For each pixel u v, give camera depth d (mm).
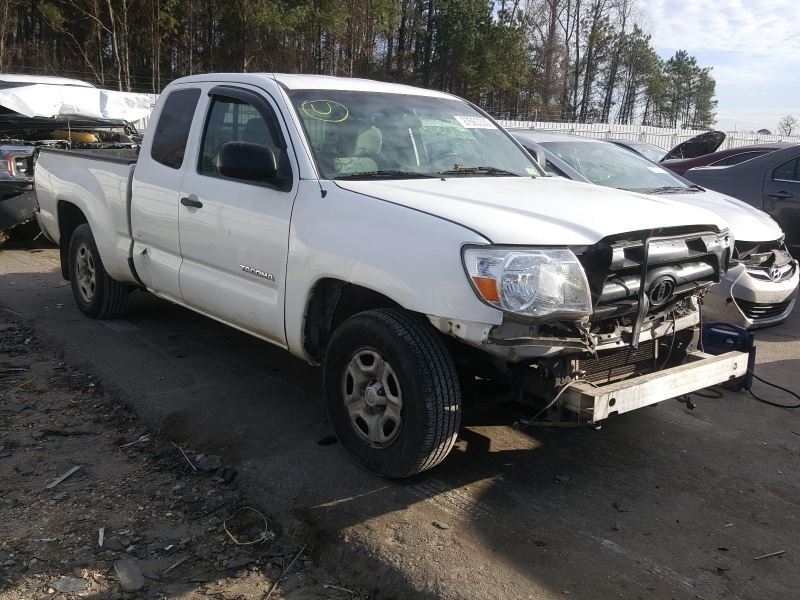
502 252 3164
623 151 8203
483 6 45250
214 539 3340
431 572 3047
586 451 4258
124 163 5555
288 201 4035
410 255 3375
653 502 3695
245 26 34938
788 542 3379
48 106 12219
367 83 4820
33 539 3271
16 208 9102
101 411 4672
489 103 50562
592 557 3197
